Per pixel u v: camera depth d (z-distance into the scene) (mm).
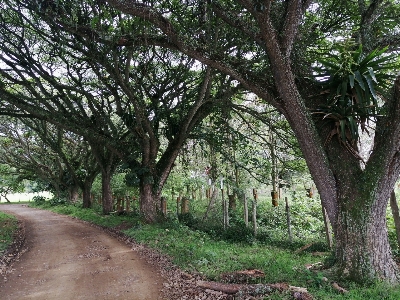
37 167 27656
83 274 7203
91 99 14695
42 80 16156
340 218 6027
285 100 6348
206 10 7953
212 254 7754
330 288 5254
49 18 8562
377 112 6082
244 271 6367
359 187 5914
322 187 6320
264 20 5789
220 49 8656
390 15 8211
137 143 14555
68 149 27500
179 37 6688
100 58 10766
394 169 5777
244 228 11164
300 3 6332
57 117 13070
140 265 7734
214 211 14305
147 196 13703
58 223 17312
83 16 8914
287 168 13016
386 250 5809
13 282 6719
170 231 11227
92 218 17797
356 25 9070
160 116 13773
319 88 6926
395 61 7316
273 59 6141
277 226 12680
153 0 8219
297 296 4887
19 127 24281
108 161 19656
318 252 8742
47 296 5859
